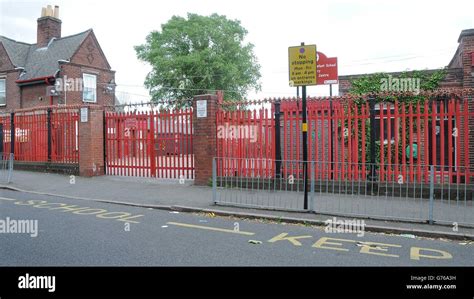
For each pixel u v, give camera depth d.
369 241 6.15
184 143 12.05
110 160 13.50
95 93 26.67
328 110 9.88
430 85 14.50
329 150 9.84
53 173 14.28
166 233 6.52
